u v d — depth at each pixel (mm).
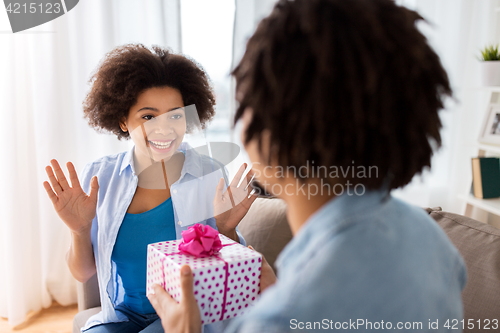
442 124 400
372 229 371
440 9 2309
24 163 1911
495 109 2111
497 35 2348
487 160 2084
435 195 2484
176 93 1019
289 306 336
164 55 1080
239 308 750
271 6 400
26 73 1886
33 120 1932
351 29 341
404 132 363
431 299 381
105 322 1129
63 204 982
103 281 1107
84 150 1998
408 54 351
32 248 1997
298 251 392
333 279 344
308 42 344
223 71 2104
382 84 343
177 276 681
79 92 1956
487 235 954
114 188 1140
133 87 984
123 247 1090
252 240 1281
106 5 1901
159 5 1977
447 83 383
